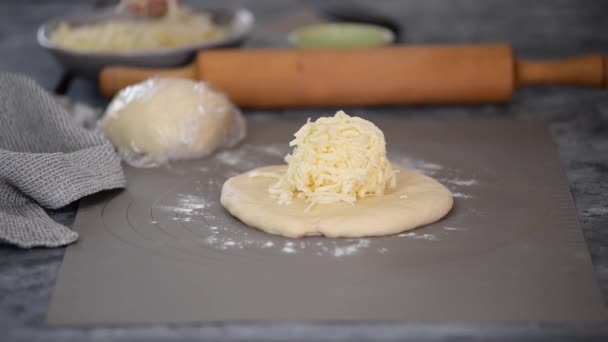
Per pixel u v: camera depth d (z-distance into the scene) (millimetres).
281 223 841
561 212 869
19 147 956
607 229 847
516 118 1074
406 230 845
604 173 943
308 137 871
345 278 788
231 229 856
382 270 796
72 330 744
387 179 885
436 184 899
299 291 775
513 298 764
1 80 966
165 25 1204
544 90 1164
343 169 863
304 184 868
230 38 1151
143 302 768
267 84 1097
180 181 942
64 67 1148
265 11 1526
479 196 900
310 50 1110
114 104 1023
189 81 1031
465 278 786
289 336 733
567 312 750
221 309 760
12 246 839
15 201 887
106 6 1494
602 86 1099
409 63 1093
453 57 1092
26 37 1424
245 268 803
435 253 815
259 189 895
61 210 898
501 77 1086
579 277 785
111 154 938
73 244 839
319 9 1509
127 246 835
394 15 1505
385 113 1105
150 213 884
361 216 843
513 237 835
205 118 993
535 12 1503
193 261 813
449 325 741
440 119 1076
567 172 948
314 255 815
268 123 1076
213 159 989
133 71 1101
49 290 786
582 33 1365
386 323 744
